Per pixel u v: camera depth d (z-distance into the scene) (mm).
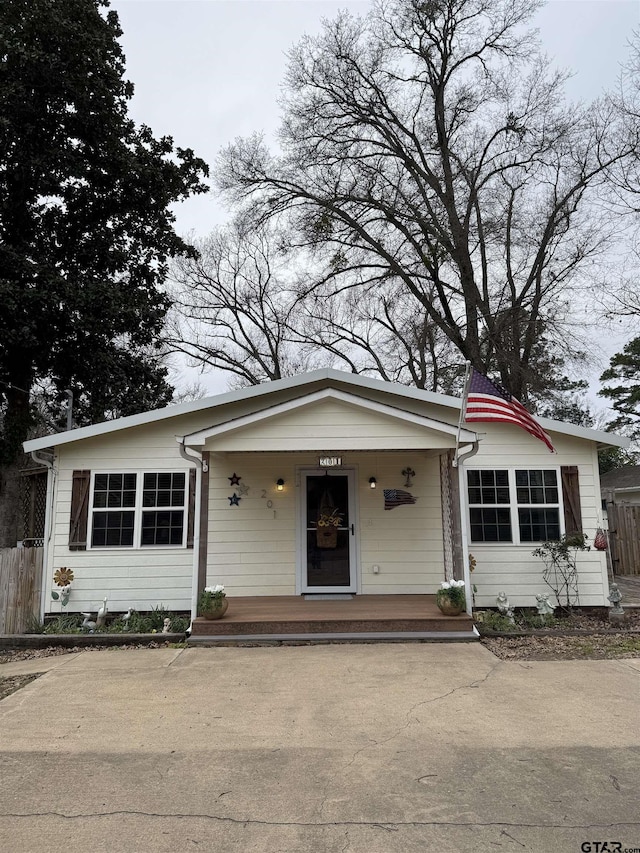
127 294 15719
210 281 25750
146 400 17781
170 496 9273
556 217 17969
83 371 15766
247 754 4113
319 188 18766
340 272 19203
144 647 7559
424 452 9844
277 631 7582
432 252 17344
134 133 17172
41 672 6445
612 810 3268
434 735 4414
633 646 7262
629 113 14047
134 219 17062
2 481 14617
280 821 3189
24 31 13898
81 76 14625
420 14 17000
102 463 9242
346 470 9906
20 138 14328
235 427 7902
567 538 8906
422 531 9734
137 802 3428
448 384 24109
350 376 9445
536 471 9375
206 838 3025
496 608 9047
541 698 5262
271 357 26781
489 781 3641
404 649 7113
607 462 30547
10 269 13656
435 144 18328
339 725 4648
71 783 3688
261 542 9656
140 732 4562
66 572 8875
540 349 18984
